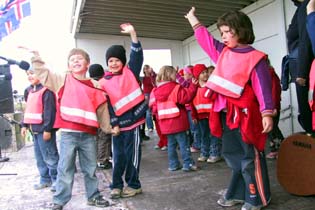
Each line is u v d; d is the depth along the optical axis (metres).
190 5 6.79
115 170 3.10
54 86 2.80
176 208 2.73
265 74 2.27
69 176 2.78
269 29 6.21
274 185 3.17
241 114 2.35
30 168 5.07
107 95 2.98
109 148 4.55
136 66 3.06
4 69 6.12
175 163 4.17
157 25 8.27
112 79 3.02
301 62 2.04
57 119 3.04
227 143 2.61
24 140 7.93
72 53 2.83
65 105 2.75
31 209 3.05
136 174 3.15
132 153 3.10
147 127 8.55
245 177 2.50
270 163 4.09
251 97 2.32
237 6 6.92
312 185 2.69
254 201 2.48
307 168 2.72
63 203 2.77
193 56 9.38
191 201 2.88
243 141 2.42
